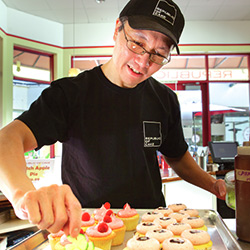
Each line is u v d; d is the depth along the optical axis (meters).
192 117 5.32
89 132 1.23
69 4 4.30
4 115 4.25
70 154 1.26
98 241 0.96
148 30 0.97
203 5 4.44
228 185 1.07
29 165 2.41
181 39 5.00
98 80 1.26
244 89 5.38
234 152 3.31
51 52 4.83
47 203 0.60
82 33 4.98
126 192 1.25
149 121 1.32
